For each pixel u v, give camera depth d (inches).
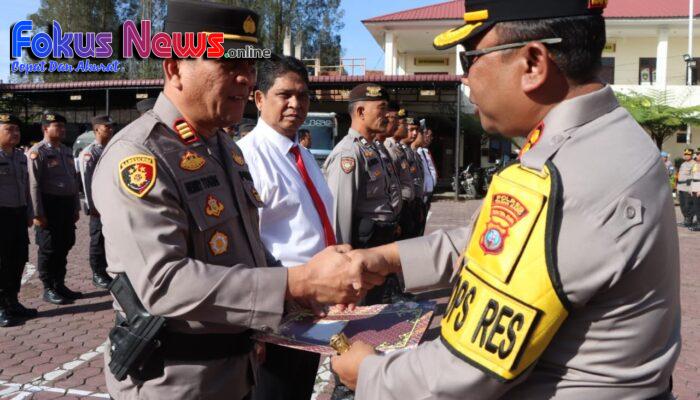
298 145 106.1
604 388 43.1
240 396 69.1
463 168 905.5
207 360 64.4
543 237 41.2
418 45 1112.2
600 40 46.4
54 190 234.1
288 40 1115.9
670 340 46.3
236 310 60.0
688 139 931.3
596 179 42.1
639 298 42.5
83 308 230.1
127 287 63.2
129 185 59.9
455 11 1057.5
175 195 62.8
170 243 60.4
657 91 964.6
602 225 41.1
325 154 594.2
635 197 42.1
